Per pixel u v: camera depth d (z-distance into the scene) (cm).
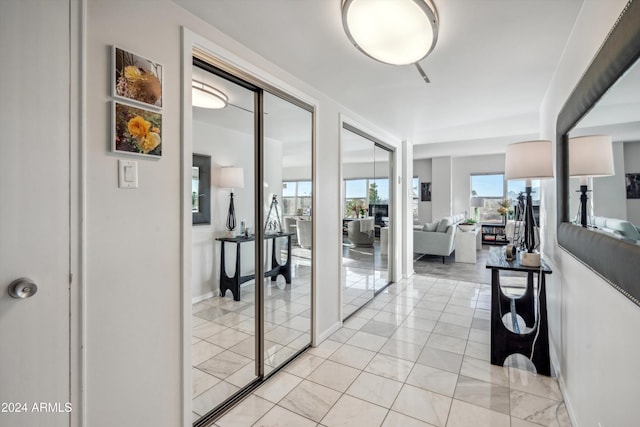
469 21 168
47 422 108
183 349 151
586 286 149
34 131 104
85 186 117
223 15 159
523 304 279
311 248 267
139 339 134
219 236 289
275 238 270
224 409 185
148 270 137
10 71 100
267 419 178
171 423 146
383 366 234
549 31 179
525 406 187
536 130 430
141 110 133
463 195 869
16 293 100
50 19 108
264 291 248
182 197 150
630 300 94
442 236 612
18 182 102
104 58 122
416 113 342
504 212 759
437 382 212
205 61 175
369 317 335
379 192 441
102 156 121
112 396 125
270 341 269
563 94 205
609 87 110
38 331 106
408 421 175
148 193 137
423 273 534
